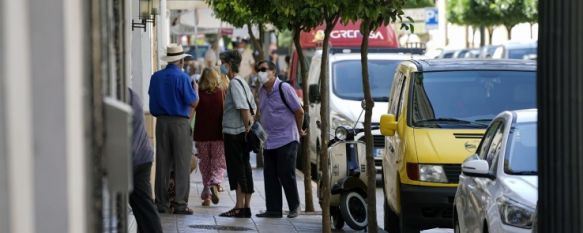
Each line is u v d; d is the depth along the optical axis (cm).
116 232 1077
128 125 905
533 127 1952
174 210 2839
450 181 2341
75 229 714
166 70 2798
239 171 2780
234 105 2761
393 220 2606
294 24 2747
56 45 687
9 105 567
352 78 4025
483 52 7681
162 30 4188
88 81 816
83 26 792
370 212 2269
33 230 660
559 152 1119
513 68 2620
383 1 2175
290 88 2734
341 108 3862
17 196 584
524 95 2573
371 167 2259
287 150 2741
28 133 634
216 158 3077
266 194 2795
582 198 1120
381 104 3875
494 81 2588
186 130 2802
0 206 564
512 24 9744
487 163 1912
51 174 691
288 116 2734
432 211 2356
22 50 612
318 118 4000
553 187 1127
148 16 2734
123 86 1205
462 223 2016
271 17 2803
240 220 2739
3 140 563
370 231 2275
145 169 1856
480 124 2481
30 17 681
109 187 905
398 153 2453
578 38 1101
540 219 1151
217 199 3095
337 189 2545
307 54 5097
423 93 2556
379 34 5144
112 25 1031
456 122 2491
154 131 3148
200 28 7419
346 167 2550
